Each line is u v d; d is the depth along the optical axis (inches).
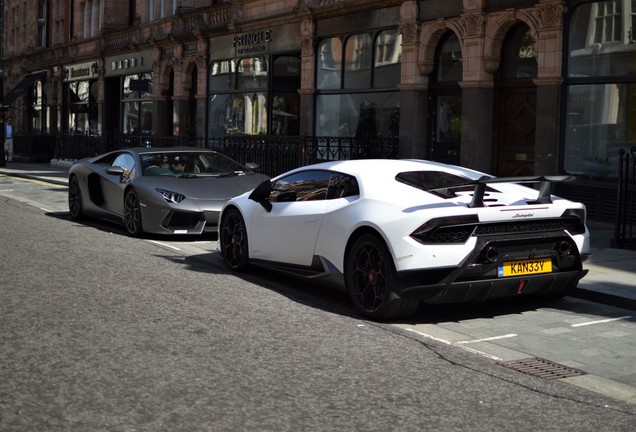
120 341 243.9
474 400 204.1
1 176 1084.5
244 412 187.3
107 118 1446.9
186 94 1159.0
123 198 502.6
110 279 342.0
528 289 291.0
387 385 212.8
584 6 565.3
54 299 297.7
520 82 625.0
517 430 184.1
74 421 177.6
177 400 193.6
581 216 300.5
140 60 1294.3
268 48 934.4
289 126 930.1
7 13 2055.9
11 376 207.2
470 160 647.8
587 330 286.7
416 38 699.4
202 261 404.2
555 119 581.6
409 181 305.4
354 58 797.2
